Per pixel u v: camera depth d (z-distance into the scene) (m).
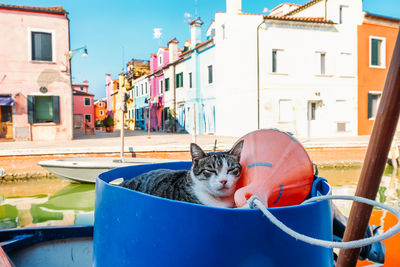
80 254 2.40
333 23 20.81
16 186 10.08
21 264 2.24
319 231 1.30
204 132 24.38
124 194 1.40
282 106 20.42
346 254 1.12
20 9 17.14
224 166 1.98
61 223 6.36
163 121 31.70
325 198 1.17
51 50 17.98
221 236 1.18
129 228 1.37
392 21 22.23
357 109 21.67
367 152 1.03
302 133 20.69
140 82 38.62
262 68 20.02
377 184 1.02
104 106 53.81
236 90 20.50
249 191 1.47
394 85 0.94
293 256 1.21
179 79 28.31
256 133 1.83
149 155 12.35
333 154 13.90
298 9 23.58
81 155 11.91
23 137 17.45
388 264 2.96
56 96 18.02
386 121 0.96
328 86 21.11
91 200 8.26
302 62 20.64
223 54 21.34
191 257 1.21
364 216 1.06
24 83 17.48
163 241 1.26
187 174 2.25
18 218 6.74
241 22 19.97
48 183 10.51
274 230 1.19
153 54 34.78
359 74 21.69
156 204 1.28
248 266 1.17
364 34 21.72
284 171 1.55
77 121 41.78
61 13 17.89
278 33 20.22
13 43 17.23
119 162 9.45
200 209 1.20
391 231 0.85
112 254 1.46
